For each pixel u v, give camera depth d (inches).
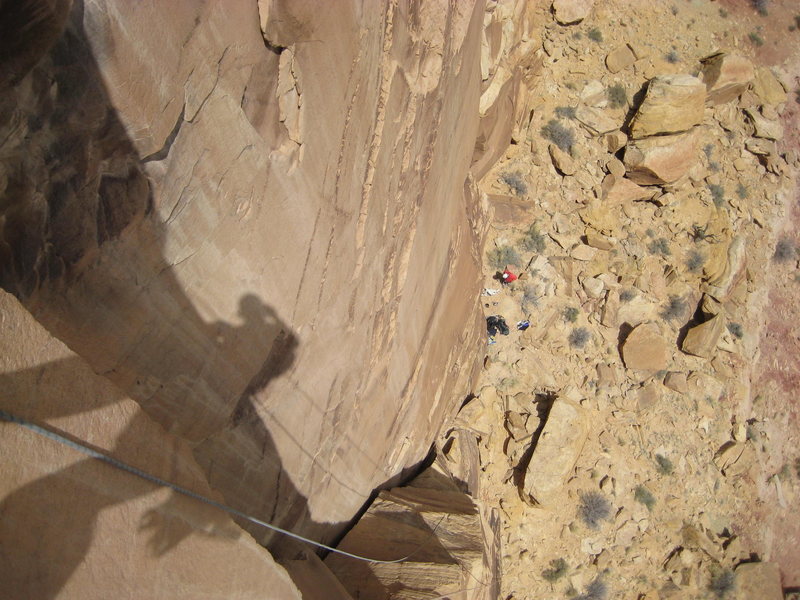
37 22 69.2
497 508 441.1
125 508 92.0
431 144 240.2
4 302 71.3
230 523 124.3
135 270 100.2
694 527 478.9
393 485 322.3
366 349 226.7
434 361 350.0
